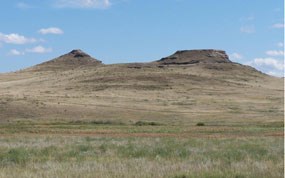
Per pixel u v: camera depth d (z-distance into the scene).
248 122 77.69
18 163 22.19
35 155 26.23
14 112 87.50
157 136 47.72
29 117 85.75
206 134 51.25
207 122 78.12
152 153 26.95
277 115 91.75
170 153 26.48
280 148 29.44
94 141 38.50
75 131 56.94
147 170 17.98
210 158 23.36
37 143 35.91
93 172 17.70
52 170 18.27
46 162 21.94
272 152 26.72
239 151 27.42
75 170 18.16
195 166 19.28
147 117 89.69
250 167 18.89
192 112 97.31
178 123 76.44
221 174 17.14
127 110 97.19
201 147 31.53
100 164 20.22
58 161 22.78
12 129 60.12
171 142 36.81
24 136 47.28
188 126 68.06
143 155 26.19
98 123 75.06
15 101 95.62
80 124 72.31
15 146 32.44
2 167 20.42
